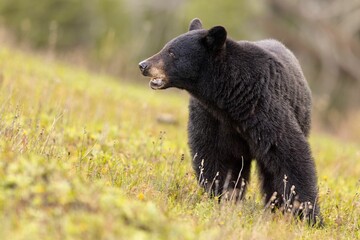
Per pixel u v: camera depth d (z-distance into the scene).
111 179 11.10
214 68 11.29
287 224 10.41
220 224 9.39
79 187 8.25
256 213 10.84
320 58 64.81
